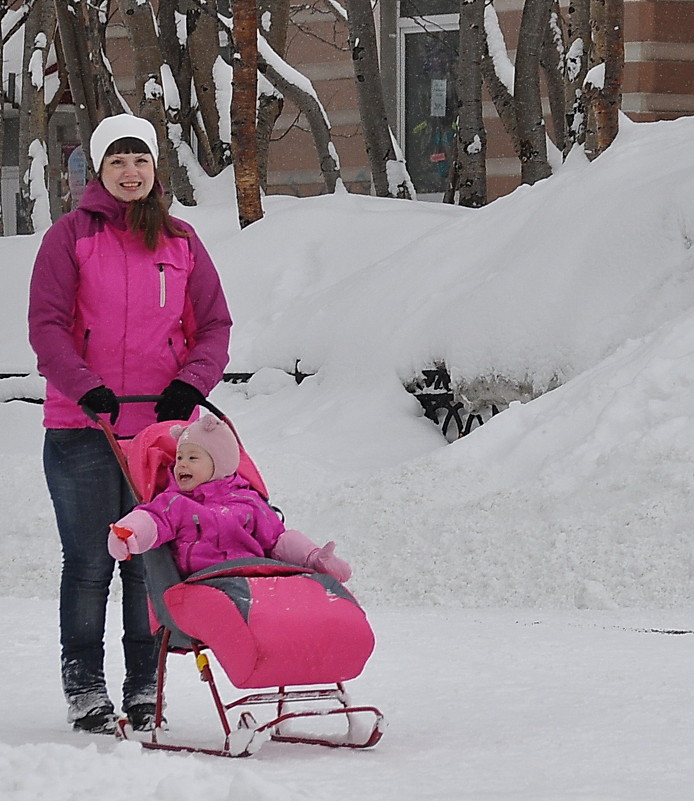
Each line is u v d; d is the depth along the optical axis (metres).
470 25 47.41
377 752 11.70
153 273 13.96
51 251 13.78
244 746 11.61
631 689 14.66
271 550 13.07
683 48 61.72
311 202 46.44
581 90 46.41
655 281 31.08
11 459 33.28
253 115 44.94
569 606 22.16
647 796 9.63
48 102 72.81
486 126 65.44
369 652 11.94
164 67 51.81
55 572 26.94
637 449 25.05
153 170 14.05
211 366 14.02
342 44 68.00
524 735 12.27
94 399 13.25
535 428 27.53
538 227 34.81
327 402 35.59
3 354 41.84
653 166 34.31
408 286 36.88
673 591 21.94
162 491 13.19
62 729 13.50
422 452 32.56
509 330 32.47
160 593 12.39
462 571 23.77
